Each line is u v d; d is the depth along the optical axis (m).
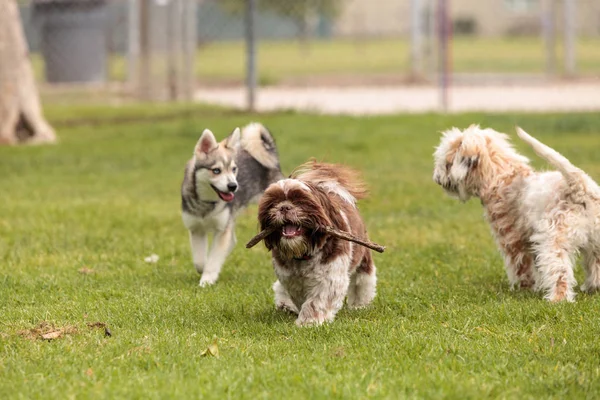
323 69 51.72
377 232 14.93
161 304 10.39
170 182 20.23
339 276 9.23
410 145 24.45
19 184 19.92
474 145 11.23
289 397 7.02
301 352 8.34
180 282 11.80
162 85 37.59
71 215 16.36
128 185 19.91
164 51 37.69
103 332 9.13
